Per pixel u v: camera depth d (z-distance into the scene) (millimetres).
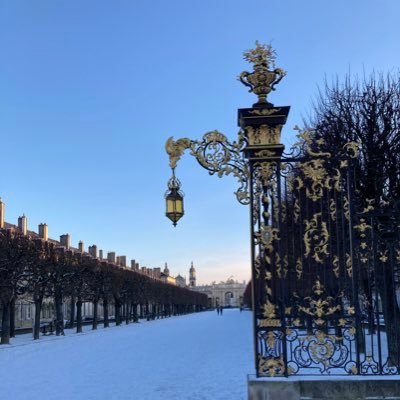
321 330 8180
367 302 9289
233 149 8547
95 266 47844
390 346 9609
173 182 8727
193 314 116000
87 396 11891
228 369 15938
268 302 8125
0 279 28891
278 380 7746
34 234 64062
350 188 8469
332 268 8336
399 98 16266
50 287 36812
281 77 8547
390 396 7645
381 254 9016
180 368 16609
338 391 7691
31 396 12023
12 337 37219
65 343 29906
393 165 15023
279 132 8445
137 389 12703
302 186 8461
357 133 15375
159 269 152625
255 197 8359
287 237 8414
